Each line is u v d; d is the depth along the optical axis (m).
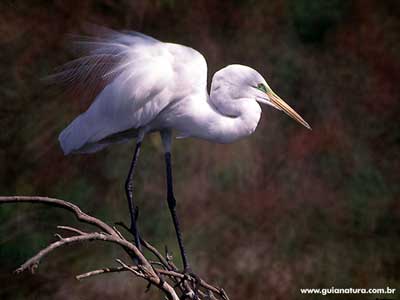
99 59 7.57
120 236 5.82
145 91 7.39
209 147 13.56
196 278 6.52
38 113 12.97
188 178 13.22
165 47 7.64
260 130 14.37
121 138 7.98
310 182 14.04
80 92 7.69
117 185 12.93
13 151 12.77
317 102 15.35
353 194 14.10
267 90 7.70
